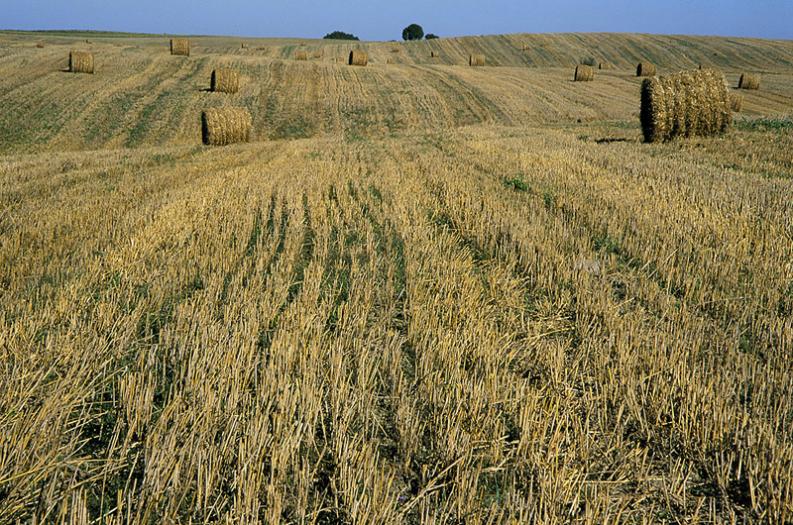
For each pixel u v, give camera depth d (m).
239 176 12.98
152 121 29.47
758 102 37.06
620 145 17.05
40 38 80.88
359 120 31.94
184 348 4.26
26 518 2.76
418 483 3.12
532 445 3.21
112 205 9.49
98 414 3.52
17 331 4.32
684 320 5.02
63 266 6.12
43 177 13.26
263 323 4.83
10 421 3.22
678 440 3.49
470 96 37.78
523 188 10.78
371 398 3.79
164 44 68.56
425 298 5.50
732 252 6.60
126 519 2.70
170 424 3.38
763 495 2.99
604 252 6.89
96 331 4.48
